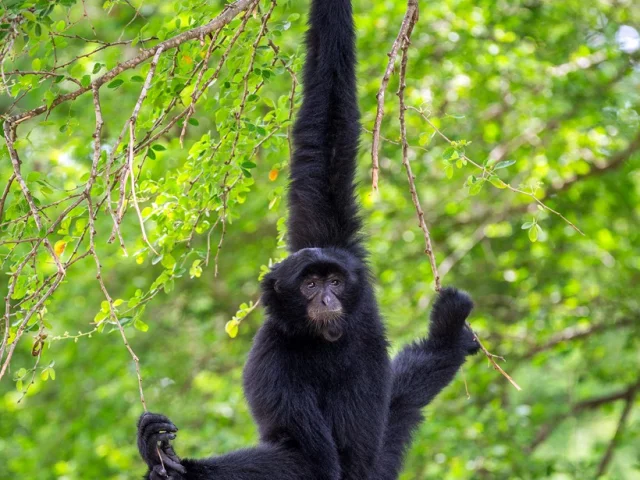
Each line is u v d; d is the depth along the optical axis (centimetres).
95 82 927
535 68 2161
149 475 964
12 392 2548
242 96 1125
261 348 1157
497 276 2380
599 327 2319
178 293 2639
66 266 918
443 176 2311
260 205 2277
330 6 1202
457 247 2459
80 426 2412
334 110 1223
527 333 2338
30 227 991
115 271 2558
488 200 2467
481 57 2134
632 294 2333
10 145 916
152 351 2616
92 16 2477
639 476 2633
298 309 1139
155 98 1103
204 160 1116
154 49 932
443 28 2153
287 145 1279
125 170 823
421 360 1308
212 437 2188
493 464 2053
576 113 2256
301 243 1224
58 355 2486
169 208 1139
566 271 2434
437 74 2155
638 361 2377
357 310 1167
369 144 1975
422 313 2227
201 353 2658
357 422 1151
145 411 973
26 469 2406
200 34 945
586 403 2350
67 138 2227
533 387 2534
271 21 1159
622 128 2302
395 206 2372
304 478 1083
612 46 2203
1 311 2258
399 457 1252
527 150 2412
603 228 2478
